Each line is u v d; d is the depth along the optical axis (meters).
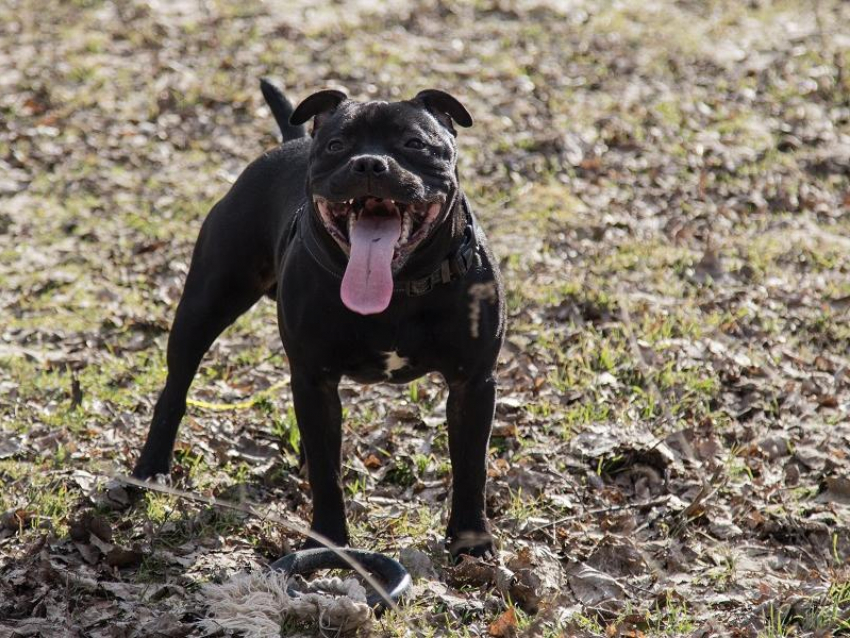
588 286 12.71
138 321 12.53
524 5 23.77
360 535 8.48
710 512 8.70
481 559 7.85
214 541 8.36
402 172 7.20
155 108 18.75
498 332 8.02
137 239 14.80
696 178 15.99
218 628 7.07
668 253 13.70
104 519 8.35
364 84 19.83
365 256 7.32
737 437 10.02
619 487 9.31
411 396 10.74
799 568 8.02
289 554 7.65
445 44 21.75
